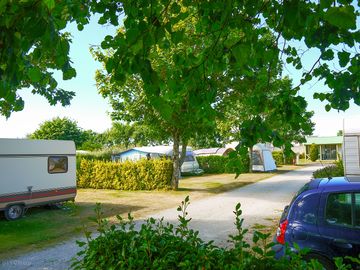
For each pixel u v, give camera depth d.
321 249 4.68
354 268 4.49
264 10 3.49
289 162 46.81
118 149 35.00
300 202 5.05
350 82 3.41
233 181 25.20
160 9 3.12
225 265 2.80
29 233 10.46
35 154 13.72
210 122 3.60
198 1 3.57
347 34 3.21
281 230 5.03
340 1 2.35
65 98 6.80
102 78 18.48
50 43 2.18
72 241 9.45
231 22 3.27
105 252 3.46
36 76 2.88
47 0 1.93
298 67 4.17
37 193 13.71
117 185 21.59
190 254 3.13
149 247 3.23
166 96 3.30
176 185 20.25
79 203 16.30
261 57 3.40
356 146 13.84
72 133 54.78
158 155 29.80
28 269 7.23
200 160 35.00
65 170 15.02
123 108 19.16
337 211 4.80
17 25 2.20
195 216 12.27
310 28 3.12
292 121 3.60
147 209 14.09
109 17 3.71
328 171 15.26
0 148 12.50
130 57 2.45
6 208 12.53
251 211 13.13
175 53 3.35
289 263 2.68
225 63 3.34
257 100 3.74
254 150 34.44
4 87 2.42
